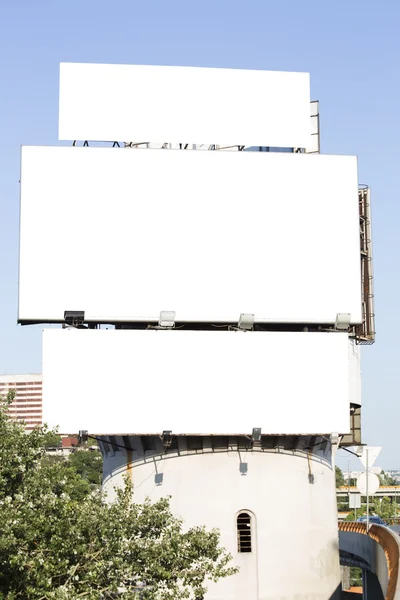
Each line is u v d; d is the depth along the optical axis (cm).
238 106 4469
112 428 4178
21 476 3328
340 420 4309
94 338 4209
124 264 4259
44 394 4166
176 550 3234
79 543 3144
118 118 4378
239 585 4200
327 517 4453
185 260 4300
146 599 3186
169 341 4241
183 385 4228
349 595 5797
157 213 4303
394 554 3150
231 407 4244
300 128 4497
